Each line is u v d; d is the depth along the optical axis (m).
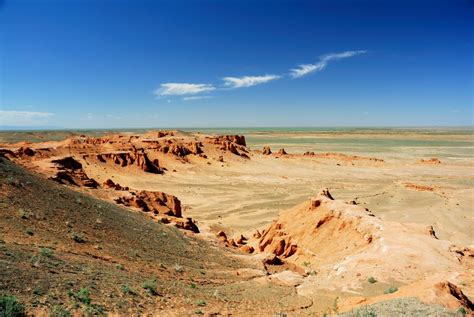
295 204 82.69
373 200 83.62
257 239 53.66
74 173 50.56
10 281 14.10
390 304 15.83
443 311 14.41
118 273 19.95
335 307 21.03
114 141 126.00
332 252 40.09
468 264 32.25
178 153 124.88
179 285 21.64
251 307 20.47
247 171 122.81
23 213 23.34
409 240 34.94
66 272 17.23
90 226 27.41
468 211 71.00
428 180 108.62
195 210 77.62
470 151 195.38
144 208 48.72
